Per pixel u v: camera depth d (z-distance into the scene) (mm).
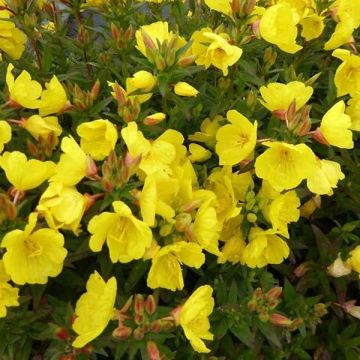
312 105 421
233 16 383
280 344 347
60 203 283
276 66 473
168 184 306
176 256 303
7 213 285
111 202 294
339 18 438
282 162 325
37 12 488
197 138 394
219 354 376
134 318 304
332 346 406
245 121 325
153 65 351
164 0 532
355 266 375
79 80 433
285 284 379
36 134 347
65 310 325
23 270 287
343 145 323
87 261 370
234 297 354
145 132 362
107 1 473
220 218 351
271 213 328
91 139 325
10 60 444
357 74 389
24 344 330
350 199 424
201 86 416
